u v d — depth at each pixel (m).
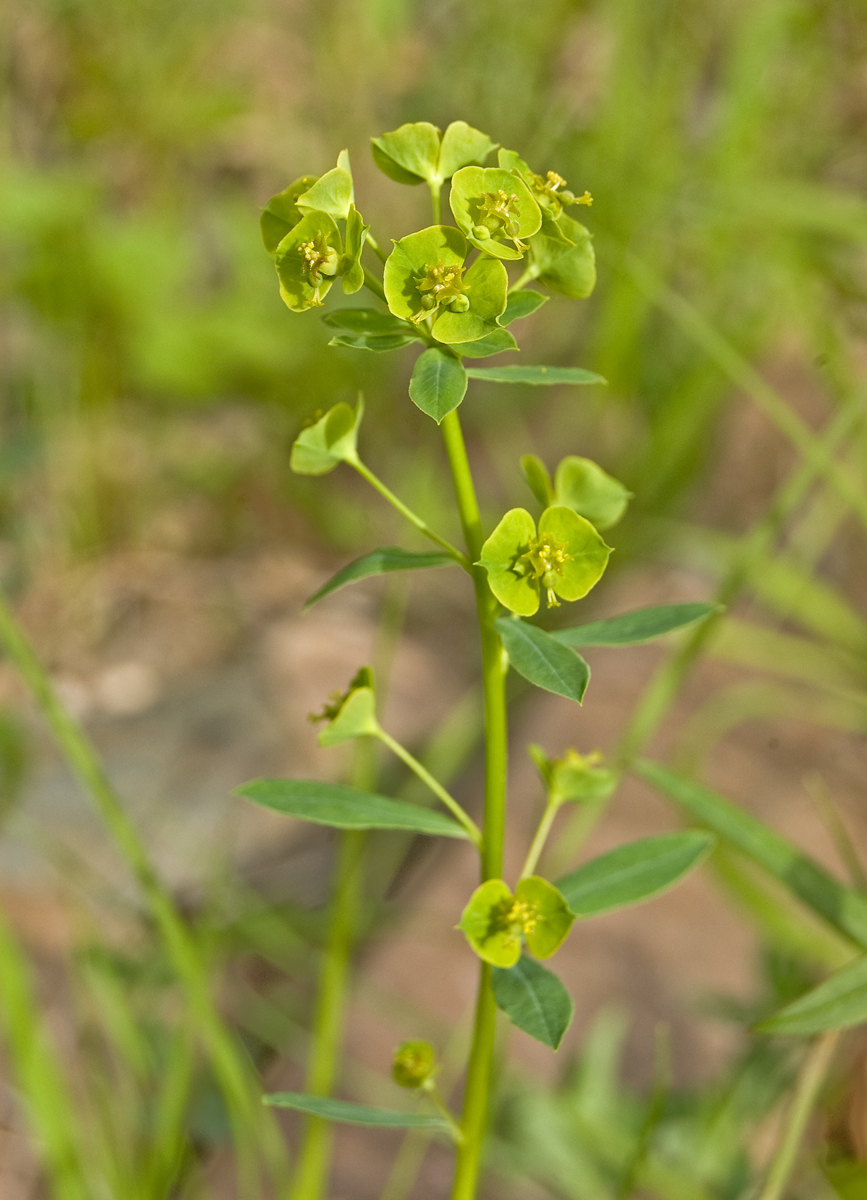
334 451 0.45
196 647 1.13
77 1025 0.72
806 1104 0.50
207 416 1.36
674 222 1.02
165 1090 0.59
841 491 0.64
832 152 1.10
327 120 1.40
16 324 1.34
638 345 1.11
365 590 1.23
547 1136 0.59
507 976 0.44
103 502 1.25
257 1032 0.72
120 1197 0.56
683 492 1.11
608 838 0.77
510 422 1.31
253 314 1.30
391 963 0.73
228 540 1.28
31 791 0.94
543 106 1.22
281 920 0.79
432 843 0.89
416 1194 0.60
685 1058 0.63
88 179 1.30
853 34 1.09
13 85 1.38
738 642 0.89
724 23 1.19
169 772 0.96
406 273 0.42
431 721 1.02
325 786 0.45
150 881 0.53
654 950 0.69
